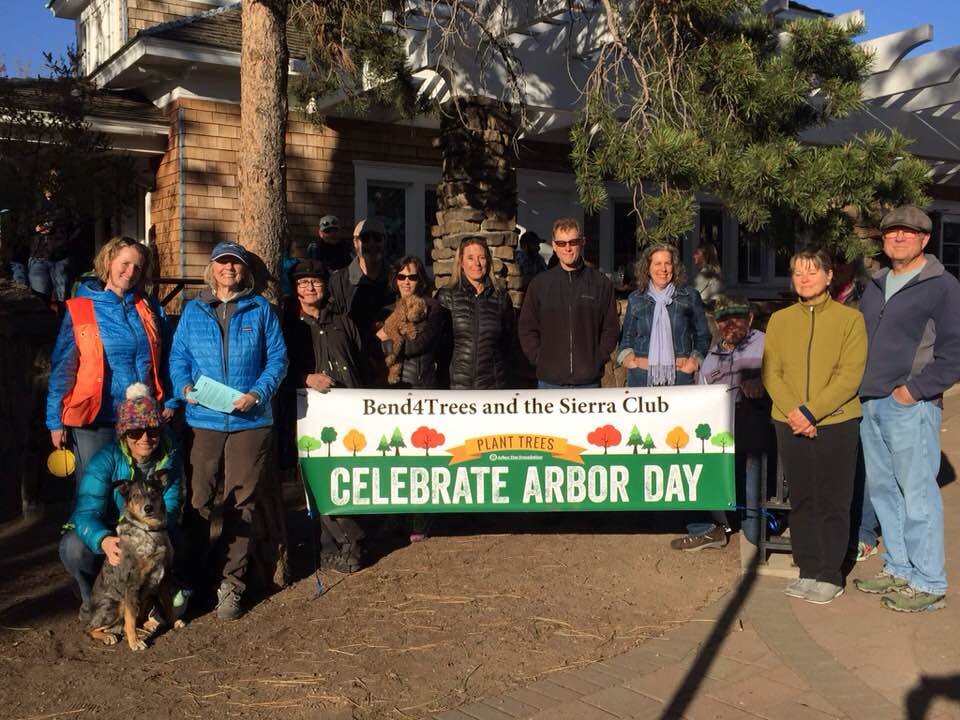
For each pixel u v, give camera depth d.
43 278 9.94
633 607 4.95
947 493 6.90
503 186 9.61
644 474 5.59
